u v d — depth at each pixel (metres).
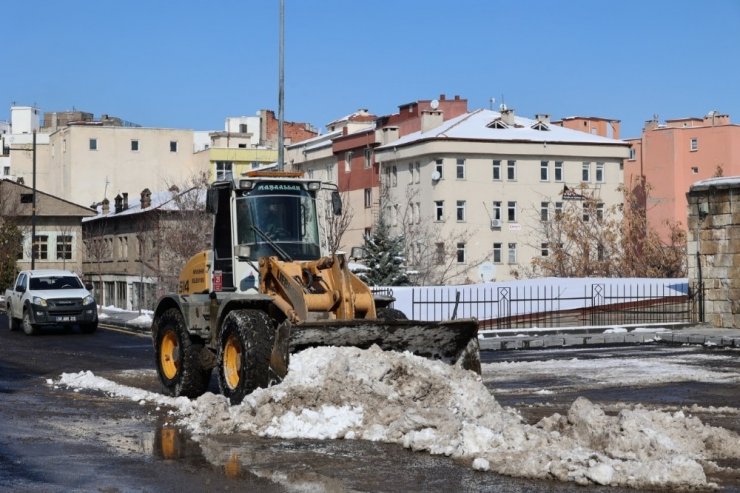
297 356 13.45
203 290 16.77
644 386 17.58
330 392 12.91
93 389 17.55
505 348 25.88
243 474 10.20
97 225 84.38
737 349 24.95
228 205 16.05
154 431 12.89
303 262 15.01
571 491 9.35
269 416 12.81
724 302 29.73
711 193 29.95
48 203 84.12
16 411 14.79
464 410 12.91
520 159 71.94
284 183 16.12
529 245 64.69
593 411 11.85
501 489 9.45
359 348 13.97
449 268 62.84
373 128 77.50
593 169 73.62
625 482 9.56
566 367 20.77
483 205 70.88
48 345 27.84
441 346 14.59
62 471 10.40
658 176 90.06
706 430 11.75
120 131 107.31
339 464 10.62
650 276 49.59
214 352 16.27
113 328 34.84
